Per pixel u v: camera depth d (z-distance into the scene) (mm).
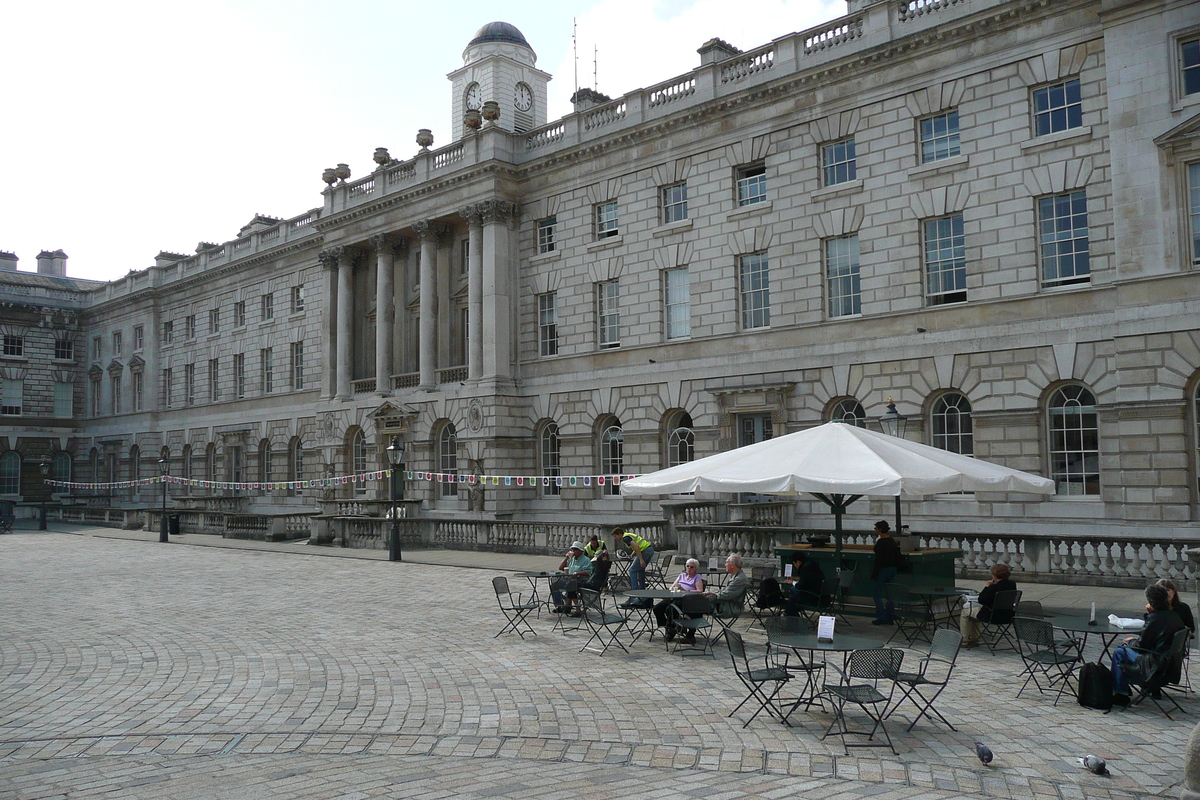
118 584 25969
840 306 32562
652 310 37625
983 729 10812
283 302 57750
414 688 13141
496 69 60688
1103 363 26422
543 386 41438
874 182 31469
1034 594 20438
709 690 12875
